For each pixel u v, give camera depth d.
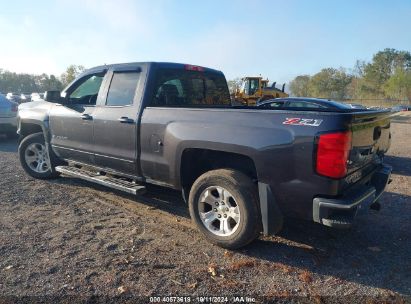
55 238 4.08
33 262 3.52
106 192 5.88
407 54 69.62
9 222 4.51
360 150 3.57
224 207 3.93
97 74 5.50
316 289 3.19
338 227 3.27
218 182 3.86
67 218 4.71
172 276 3.34
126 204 5.32
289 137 3.41
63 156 6.05
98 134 5.19
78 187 6.13
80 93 5.79
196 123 4.06
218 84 6.02
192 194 4.10
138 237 4.17
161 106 4.88
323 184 3.28
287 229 4.47
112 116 4.95
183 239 4.15
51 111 6.11
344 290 3.18
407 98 59.16
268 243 4.08
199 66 5.60
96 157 5.32
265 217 3.63
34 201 5.35
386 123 4.37
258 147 3.57
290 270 3.50
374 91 69.25
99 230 4.35
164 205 5.31
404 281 3.34
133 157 4.74
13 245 3.87
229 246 3.86
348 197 3.38
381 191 4.13
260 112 3.64
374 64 71.31
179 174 4.27
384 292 3.15
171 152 4.27
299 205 3.46
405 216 5.01
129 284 3.19
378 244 4.11
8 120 10.99
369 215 5.04
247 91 26.98
